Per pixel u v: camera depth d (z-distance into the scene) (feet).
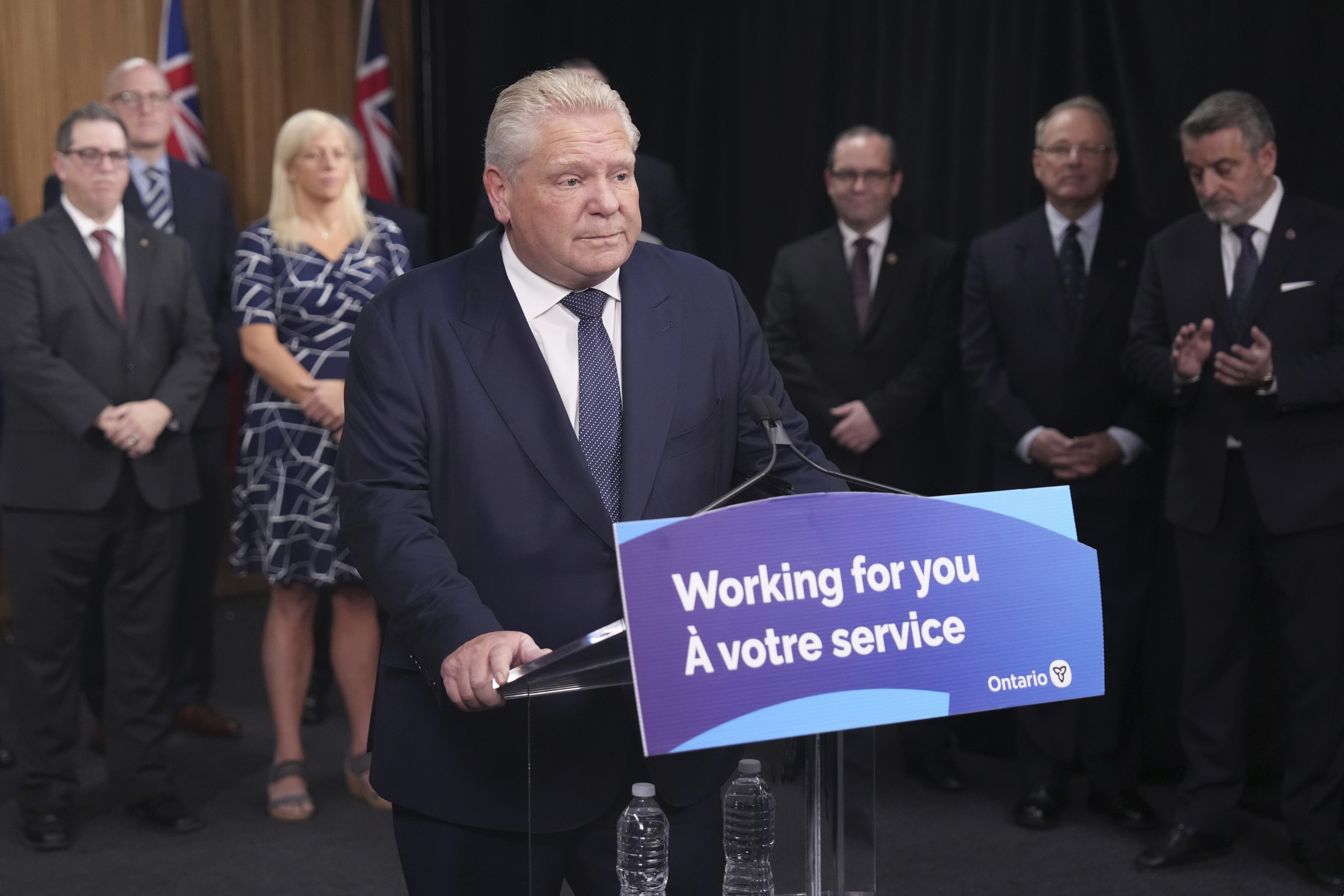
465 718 4.60
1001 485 10.53
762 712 3.45
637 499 4.70
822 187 13.82
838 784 4.09
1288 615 8.99
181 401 10.22
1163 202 10.94
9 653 15.65
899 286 11.16
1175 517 9.30
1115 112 11.28
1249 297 8.93
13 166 16.51
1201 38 10.57
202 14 17.69
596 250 4.53
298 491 10.24
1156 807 10.60
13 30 16.38
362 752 10.88
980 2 12.20
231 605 18.16
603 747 4.05
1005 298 10.46
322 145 10.26
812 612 3.53
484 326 4.82
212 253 12.42
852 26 13.48
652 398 4.81
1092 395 10.23
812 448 5.04
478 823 4.58
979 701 3.67
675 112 15.26
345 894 8.98
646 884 4.06
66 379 9.75
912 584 3.64
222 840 9.98
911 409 10.96
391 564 4.49
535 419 4.73
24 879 9.19
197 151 16.89
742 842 4.09
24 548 9.92
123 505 10.05
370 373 4.84
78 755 12.00
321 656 13.21
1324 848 9.00
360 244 10.47
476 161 17.39
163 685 10.33
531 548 4.69
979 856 9.52
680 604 3.41
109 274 10.25
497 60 16.88
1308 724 9.00
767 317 11.64
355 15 18.65
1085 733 10.38
